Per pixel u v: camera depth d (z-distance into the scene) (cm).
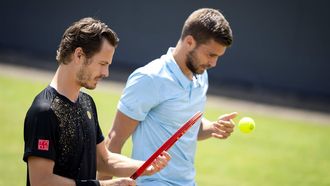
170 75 530
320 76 2047
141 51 2194
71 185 416
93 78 427
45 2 2275
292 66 2066
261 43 2086
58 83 427
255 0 2072
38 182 410
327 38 2031
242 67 2108
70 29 425
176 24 2147
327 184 1090
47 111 413
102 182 427
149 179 538
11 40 2320
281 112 1789
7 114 1413
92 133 446
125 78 2050
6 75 1902
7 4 2311
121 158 482
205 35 514
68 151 425
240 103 1856
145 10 2173
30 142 411
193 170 561
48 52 2284
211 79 2130
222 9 2102
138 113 531
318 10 2028
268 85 2089
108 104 1602
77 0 2242
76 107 432
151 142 538
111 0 2203
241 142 1369
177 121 536
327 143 1418
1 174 1005
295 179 1110
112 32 428
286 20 2056
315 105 1941
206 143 1347
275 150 1320
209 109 1698
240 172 1134
